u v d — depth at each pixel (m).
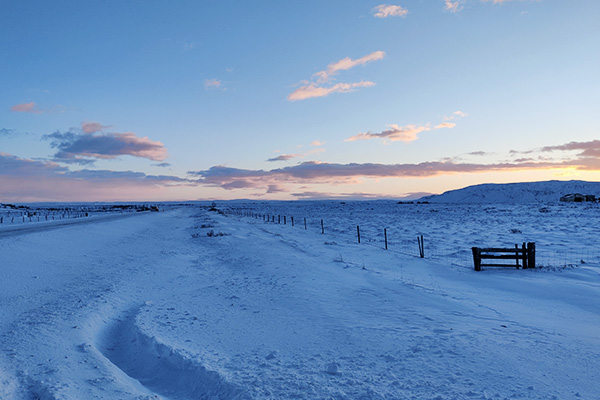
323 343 6.59
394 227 36.78
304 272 14.02
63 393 4.81
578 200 122.62
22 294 11.05
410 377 5.01
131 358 6.70
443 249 20.94
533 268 14.48
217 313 8.96
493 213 64.38
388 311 8.67
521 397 4.40
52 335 7.32
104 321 8.77
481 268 15.02
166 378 5.73
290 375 5.21
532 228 31.50
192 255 20.36
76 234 29.84
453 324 7.52
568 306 9.33
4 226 40.62
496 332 6.93
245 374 5.30
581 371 5.12
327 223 46.16
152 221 58.81
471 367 5.28
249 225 44.41
